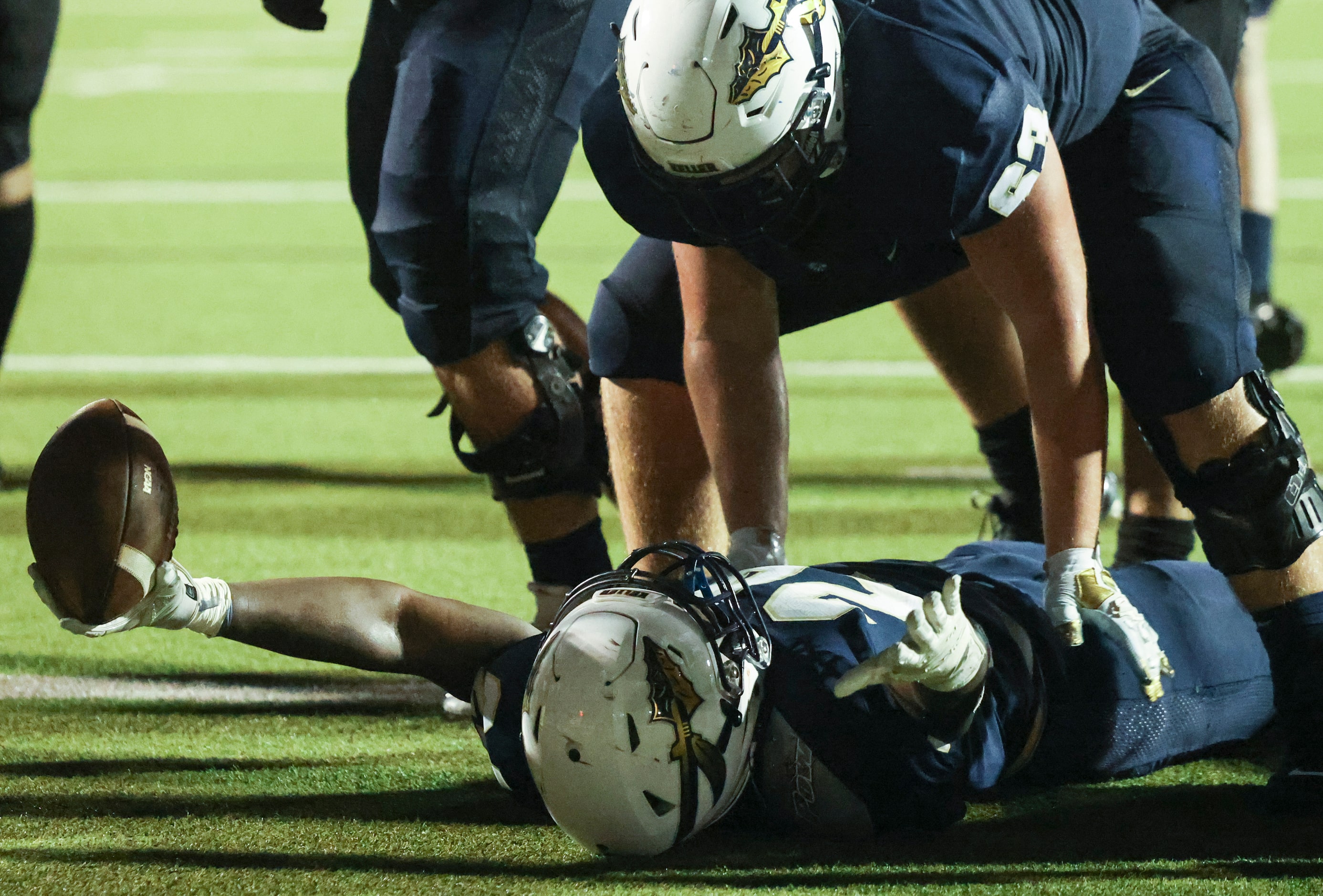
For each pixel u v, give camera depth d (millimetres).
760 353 8023
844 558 12852
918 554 12953
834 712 7051
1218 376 7719
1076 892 7043
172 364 20297
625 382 9531
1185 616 8461
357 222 29312
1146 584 8508
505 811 8141
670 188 7312
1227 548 7918
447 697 9750
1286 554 7812
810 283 8586
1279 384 17984
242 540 13578
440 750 9141
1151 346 7816
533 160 9781
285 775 8703
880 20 7070
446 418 17859
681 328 9258
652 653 6832
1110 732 8078
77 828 7887
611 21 9969
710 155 6965
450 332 9805
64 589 6801
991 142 6980
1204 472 7852
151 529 6871
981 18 7230
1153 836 7723
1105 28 7996
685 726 6844
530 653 7633
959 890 7066
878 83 7031
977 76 6980
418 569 12766
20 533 13727
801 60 6875
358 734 9430
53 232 28656
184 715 9758
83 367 20062
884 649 7207
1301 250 24953
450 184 9523
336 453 16516
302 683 10422
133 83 46875
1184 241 7902
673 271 9219
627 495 9695
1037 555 8773
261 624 7434
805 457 16000
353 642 7609
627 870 7332
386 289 10648
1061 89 7730
